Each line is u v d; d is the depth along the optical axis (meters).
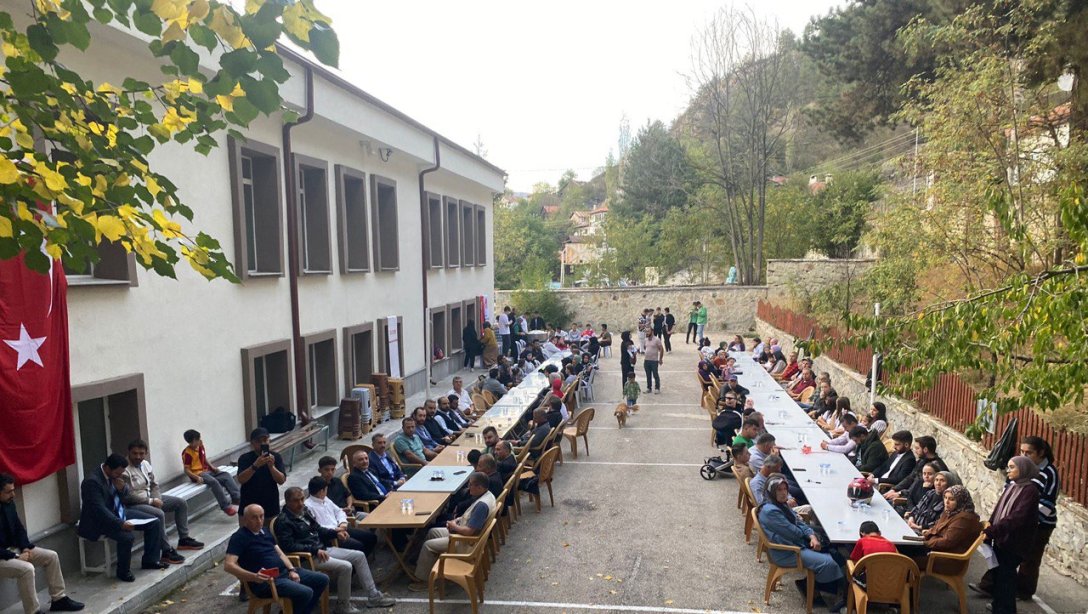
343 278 13.90
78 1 3.28
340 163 13.72
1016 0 10.78
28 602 5.88
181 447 8.94
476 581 6.75
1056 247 9.62
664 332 27.08
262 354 10.77
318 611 6.58
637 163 52.06
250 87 3.09
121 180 3.61
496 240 49.06
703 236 40.50
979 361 5.02
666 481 10.98
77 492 7.15
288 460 11.33
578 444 13.66
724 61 31.94
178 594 6.97
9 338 6.23
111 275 7.84
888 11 14.94
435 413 12.14
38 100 3.42
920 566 6.54
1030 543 6.12
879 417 10.34
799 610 6.58
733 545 8.23
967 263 11.39
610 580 7.28
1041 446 6.45
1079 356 4.44
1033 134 11.05
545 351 22.53
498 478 8.38
